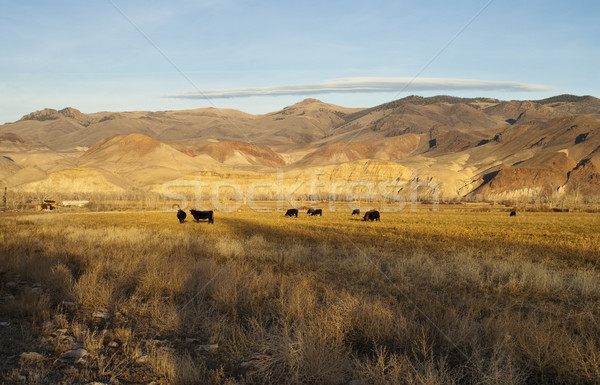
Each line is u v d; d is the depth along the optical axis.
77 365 6.18
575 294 11.21
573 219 55.03
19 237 20.14
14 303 8.64
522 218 56.19
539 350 6.52
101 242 19.70
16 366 6.00
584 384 5.89
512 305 9.85
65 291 9.86
